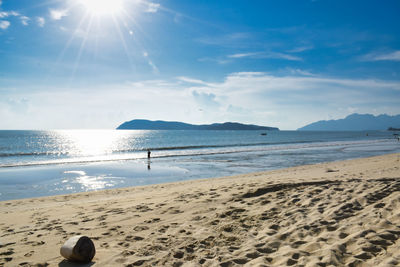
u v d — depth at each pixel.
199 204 6.94
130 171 20.84
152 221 5.78
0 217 7.04
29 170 21.78
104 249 4.27
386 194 6.32
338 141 72.81
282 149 42.19
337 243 3.78
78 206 8.05
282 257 3.57
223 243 4.29
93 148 56.66
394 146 46.72
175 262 3.68
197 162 26.41
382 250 3.45
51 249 4.36
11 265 3.74
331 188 7.47
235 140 86.88
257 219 5.39
